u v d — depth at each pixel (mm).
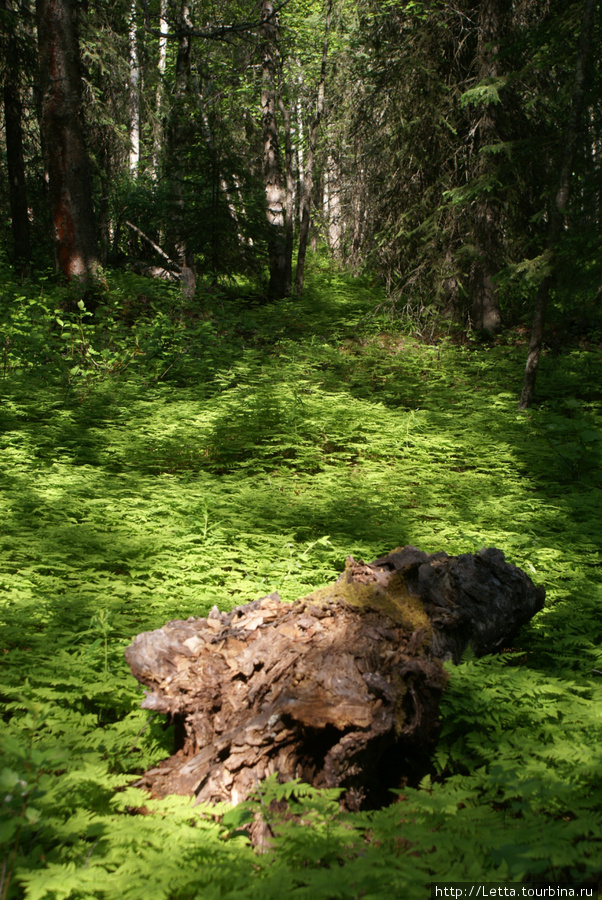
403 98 18094
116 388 11617
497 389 14266
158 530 6262
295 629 3291
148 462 8695
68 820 2520
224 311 16797
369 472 8805
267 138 20234
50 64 14578
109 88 18828
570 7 11922
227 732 2926
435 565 4047
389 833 2441
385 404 12859
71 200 14984
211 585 5121
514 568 4332
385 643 3201
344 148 26516
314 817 2391
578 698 3393
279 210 20453
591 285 12328
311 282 24656
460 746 3182
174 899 2242
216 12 26203
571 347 17891
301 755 2834
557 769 2809
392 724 2807
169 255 19844
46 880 2104
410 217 18141
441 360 16078
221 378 12773
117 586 4793
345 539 6273
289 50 24594
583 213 12062
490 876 2131
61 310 14227
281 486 8008
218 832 2539
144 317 15156
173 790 2818
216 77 25875
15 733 3014
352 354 16188
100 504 6828
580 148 12266
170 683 3129
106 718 3502
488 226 17328
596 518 7270
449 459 9555
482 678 3359
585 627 4551
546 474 9297
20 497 6711
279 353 15375
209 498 6898
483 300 18141
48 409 10336
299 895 2064
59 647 3955
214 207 17922
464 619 3789
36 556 5402
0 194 20859
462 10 17828
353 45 20484
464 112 17469
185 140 18891
